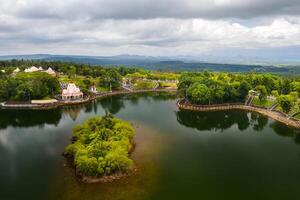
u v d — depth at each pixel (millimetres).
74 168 97938
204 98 199125
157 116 180500
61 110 195875
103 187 85000
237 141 133625
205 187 87125
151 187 85562
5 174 95000
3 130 148250
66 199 78875
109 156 92438
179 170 98188
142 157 108562
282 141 134625
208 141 132250
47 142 127438
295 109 171750
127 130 120938
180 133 143750
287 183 91375
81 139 112312
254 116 183375
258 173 98312
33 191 83375
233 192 84750
